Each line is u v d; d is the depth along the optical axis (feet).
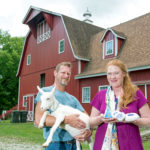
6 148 25.23
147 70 37.42
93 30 67.87
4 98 120.88
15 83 123.13
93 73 47.19
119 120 7.90
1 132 39.06
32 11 70.54
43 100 8.60
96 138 8.89
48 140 7.88
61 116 8.58
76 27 62.23
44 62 68.80
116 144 8.22
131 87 8.73
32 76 75.77
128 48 46.57
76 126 8.72
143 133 30.12
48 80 65.57
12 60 119.96
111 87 9.23
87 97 50.70
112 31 48.75
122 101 8.47
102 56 52.49
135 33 49.29
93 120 8.87
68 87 56.49
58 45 62.23
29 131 40.47
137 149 8.07
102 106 9.03
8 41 129.59
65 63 10.31
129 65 40.40
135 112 8.35
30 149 24.79
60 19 62.39
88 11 81.71
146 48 42.19
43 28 71.10
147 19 50.62
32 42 77.77
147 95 37.27
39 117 9.19
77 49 55.26
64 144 9.67
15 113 61.05
